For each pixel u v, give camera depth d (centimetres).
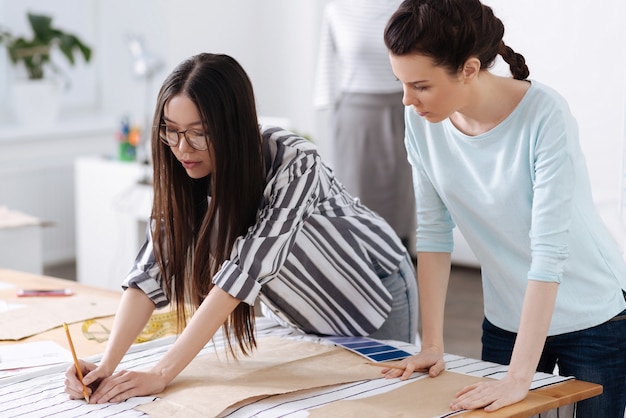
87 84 648
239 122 183
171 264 199
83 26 639
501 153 187
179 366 184
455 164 196
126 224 494
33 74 594
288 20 648
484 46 174
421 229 209
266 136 197
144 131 537
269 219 189
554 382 187
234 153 183
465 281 541
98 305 252
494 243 200
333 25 514
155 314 241
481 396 173
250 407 174
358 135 517
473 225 201
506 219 192
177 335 215
